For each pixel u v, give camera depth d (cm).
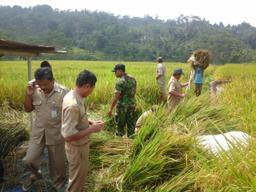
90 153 362
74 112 268
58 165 327
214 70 2311
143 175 305
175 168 305
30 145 325
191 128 365
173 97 516
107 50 6162
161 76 760
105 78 1102
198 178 262
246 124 380
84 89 274
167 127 346
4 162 376
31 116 441
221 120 402
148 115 371
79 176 290
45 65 392
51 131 318
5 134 404
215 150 307
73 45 6309
